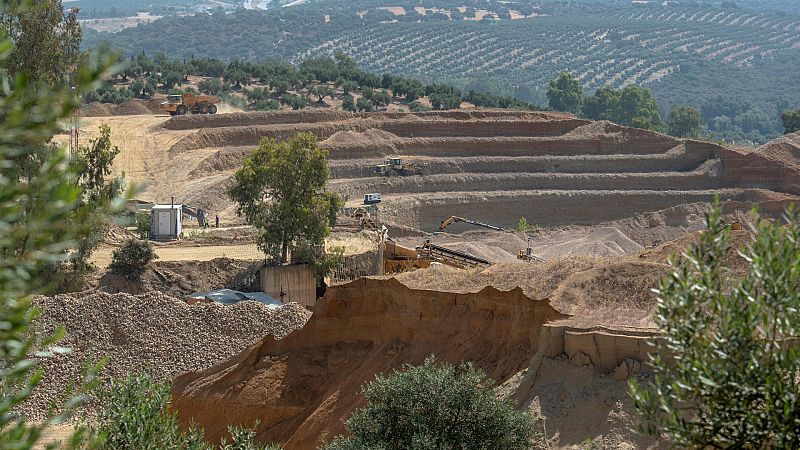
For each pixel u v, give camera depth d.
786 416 16.05
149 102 174.25
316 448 39.56
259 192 88.69
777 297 16.44
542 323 35.78
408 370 36.97
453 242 115.75
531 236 130.12
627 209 150.38
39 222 10.72
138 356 54.78
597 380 32.50
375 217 128.75
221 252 90.50
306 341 44.59
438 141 157.38
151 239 96.00
